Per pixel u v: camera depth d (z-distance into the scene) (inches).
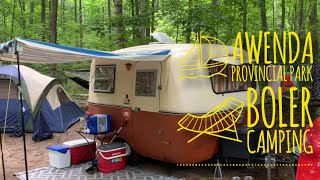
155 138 224.2
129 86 241.4
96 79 273.0
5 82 355.6
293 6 528.1
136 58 208.1
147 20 356.8
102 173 233.3
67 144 255.9
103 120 247.0
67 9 932.6
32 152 294.4
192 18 306.7
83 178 224.4
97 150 240.8
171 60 214.7
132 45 371.9
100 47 396.8
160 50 219.8
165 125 216.2
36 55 201.0
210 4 310.0
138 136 236.2
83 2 978.7
